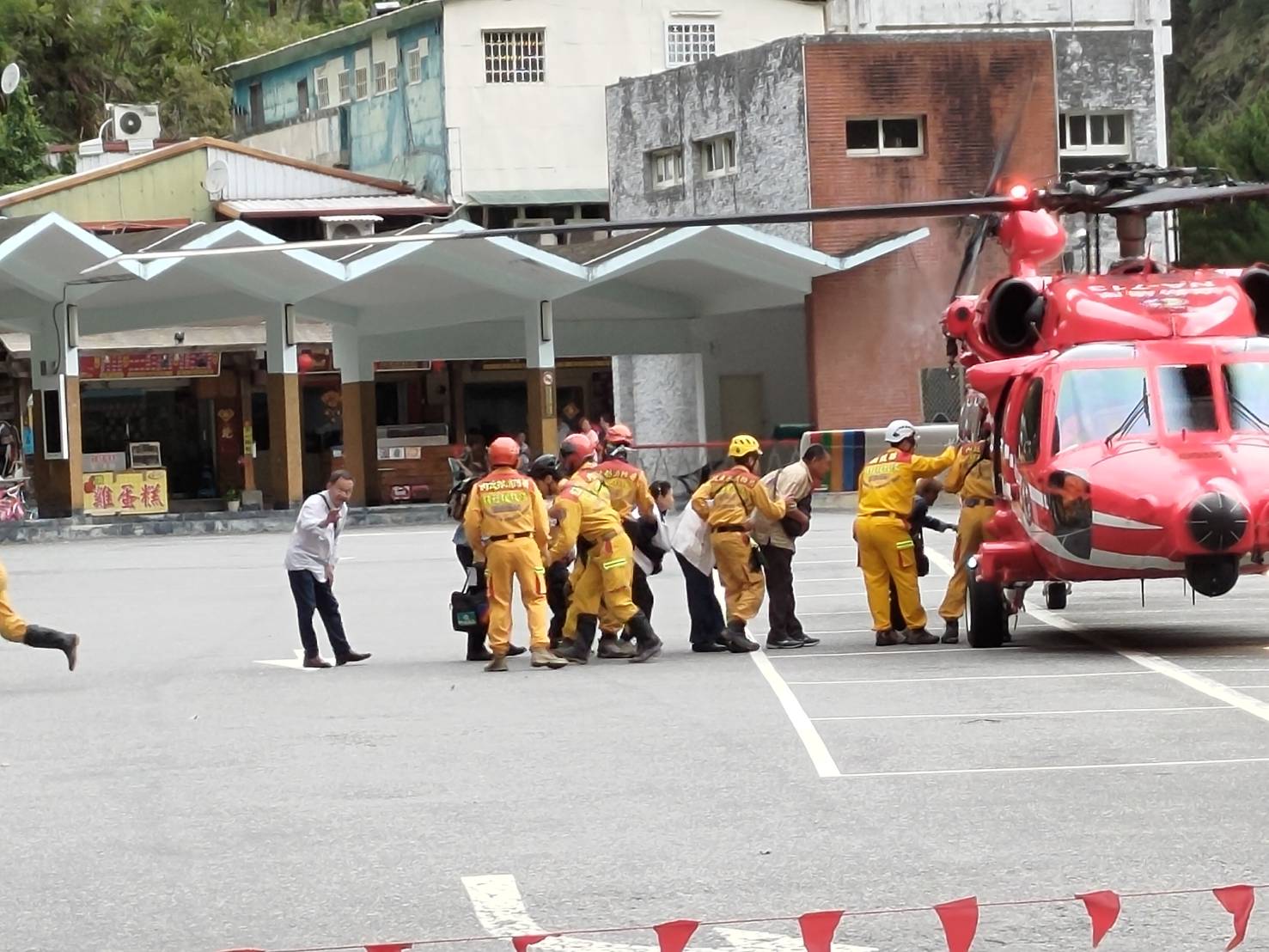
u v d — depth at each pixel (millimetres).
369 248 39156
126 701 15234
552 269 39344
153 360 46375
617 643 17500
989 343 17781
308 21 73875
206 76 68250
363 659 17641
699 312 45344
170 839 9750
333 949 7449
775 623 17734
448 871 8844
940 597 22734
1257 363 16359
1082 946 7297
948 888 8227
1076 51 44875
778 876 8555
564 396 51469
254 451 48312
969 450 17781
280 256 37500
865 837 9281
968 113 43031
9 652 19219
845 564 27344
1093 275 17469
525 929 7797
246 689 15805
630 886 8445
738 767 11297
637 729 12883
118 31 67375
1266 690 13750
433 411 50062
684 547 17641
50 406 39156
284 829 9906
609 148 49000
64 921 8141
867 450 38938
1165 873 8359
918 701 13773
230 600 24188
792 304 42500
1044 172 43406
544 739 12609
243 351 47875
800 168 42719
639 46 54188
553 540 16891
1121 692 13859
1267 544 15281
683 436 48281
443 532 36531
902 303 42219
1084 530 15602
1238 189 16156
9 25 65438
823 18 55594
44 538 37438
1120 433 16062
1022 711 13078
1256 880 8195
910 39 42812
